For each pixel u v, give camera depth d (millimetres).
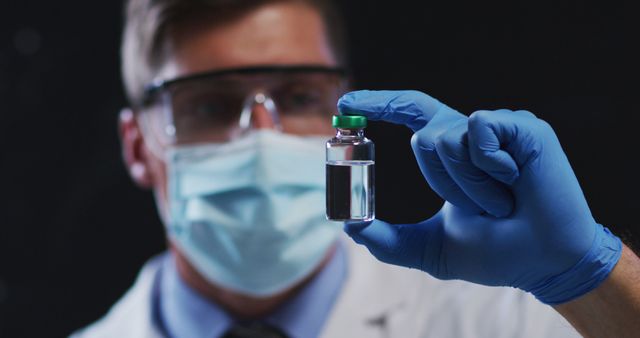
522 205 1202
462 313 2273
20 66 3740
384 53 3545
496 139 1147
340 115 1265
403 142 3361
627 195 3371
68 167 3717
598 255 1205
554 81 3439
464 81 3508
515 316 2209
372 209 1314
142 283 2502
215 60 2131
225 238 2111
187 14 2146
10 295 3713
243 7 2139
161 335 2330
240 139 2141
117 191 3689
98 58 3711
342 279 2338
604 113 3408
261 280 2131
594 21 3398
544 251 1203
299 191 2109
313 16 2232
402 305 2299
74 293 3703
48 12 3729
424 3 3518
